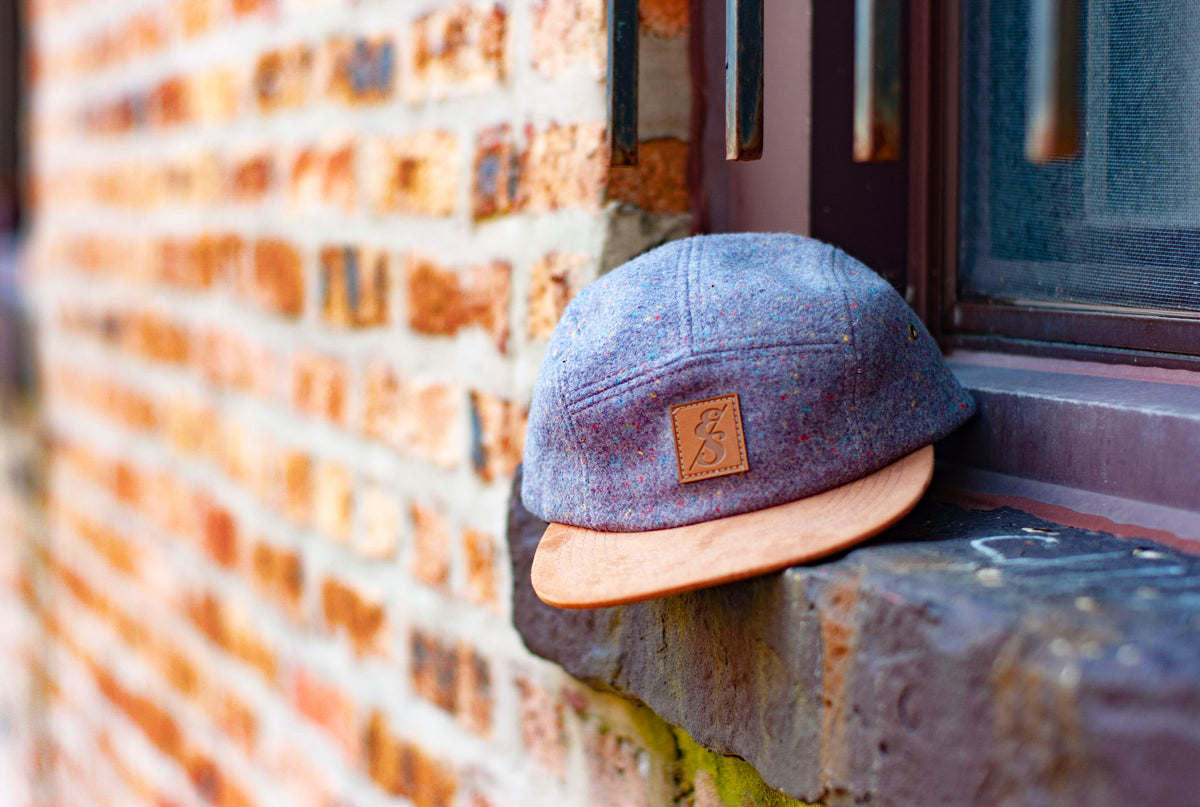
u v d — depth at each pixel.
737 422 0.97
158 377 1.97
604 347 1.00
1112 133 1.05
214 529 1.77
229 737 1.75
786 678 0.96
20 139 3.72
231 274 1.69
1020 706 0.84
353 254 1.42
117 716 2.20
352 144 1.42
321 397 1.48
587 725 1.19
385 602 1.40
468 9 1.26
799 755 0.96
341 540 1.45
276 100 1.55
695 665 1.03
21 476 2.96
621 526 1.00
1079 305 1.08
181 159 1.85
